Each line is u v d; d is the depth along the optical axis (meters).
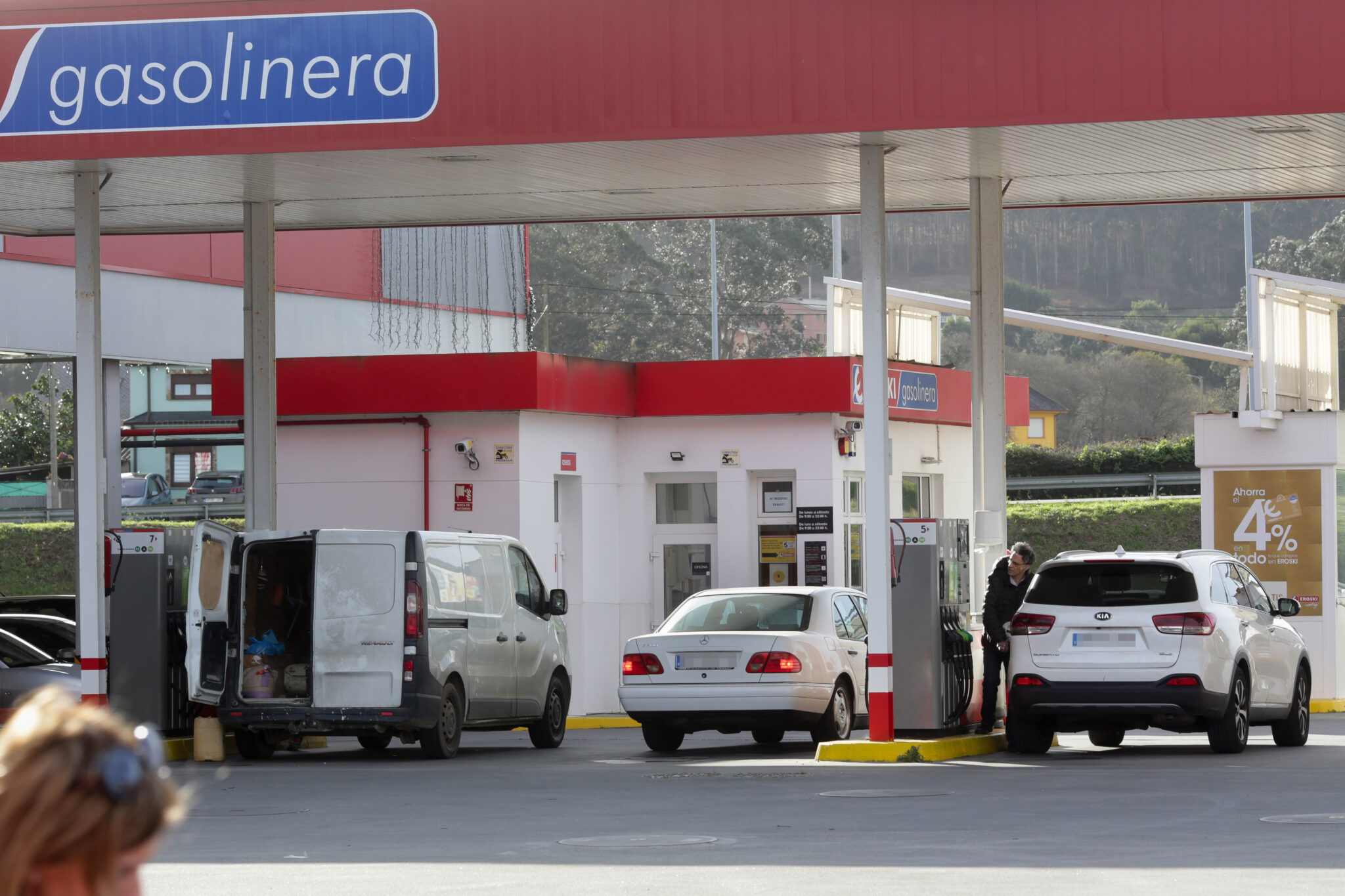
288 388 34.97
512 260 52.06
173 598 24.27
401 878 11.23
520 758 23.59
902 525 23.70
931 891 10.18
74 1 21.59
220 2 21.41
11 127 21.62
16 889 2.82
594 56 20.80
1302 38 19.48
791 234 116.25
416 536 22.55
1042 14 20.03
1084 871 10.97
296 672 22.95
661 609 36.81
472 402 33.91
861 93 20.39
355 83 21.20
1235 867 11.05
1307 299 37.81
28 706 2.94
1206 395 148.75
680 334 113.50
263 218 26.98
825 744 21.89
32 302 38.19
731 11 20.59
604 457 36.44
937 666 23.52
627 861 11.88
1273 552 35.47
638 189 26.16
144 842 2.90
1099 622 21.61
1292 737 24.50
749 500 36.19
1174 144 22.78
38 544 61.53
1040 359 148.62
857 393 35.44
